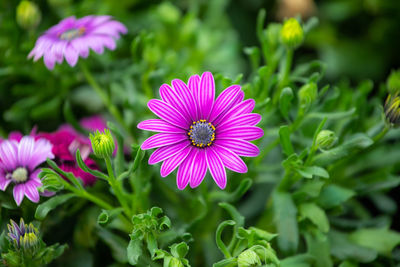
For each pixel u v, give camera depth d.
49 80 0.56
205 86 0.41
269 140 0.52
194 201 0.48
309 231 0.47
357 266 0.47
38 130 0.56
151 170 0.46
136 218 0.42
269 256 0.41
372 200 0.52
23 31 0.57
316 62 0.50
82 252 0.48
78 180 0.45
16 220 0.47
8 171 0.44
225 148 0.41
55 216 0.47
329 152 0.44
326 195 0.47
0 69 0.55
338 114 0.46
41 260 0.43
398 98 0.44
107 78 0.54
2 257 0.43
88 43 0.47
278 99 0.49
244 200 0.53
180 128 0.41
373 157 0.51
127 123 0.52
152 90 0.54
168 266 0.41
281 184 0.47
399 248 0.50
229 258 0.42
